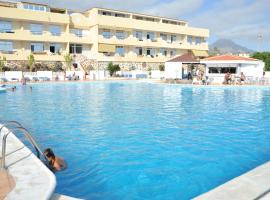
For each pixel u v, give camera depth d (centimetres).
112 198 590
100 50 5081
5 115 1526
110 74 4716
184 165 776
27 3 4572
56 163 741
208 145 962
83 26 5109
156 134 1115
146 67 5659
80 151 903
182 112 1622
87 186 645
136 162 801
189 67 4194
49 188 486
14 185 499
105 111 1656
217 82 3422
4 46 4388
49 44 4766
